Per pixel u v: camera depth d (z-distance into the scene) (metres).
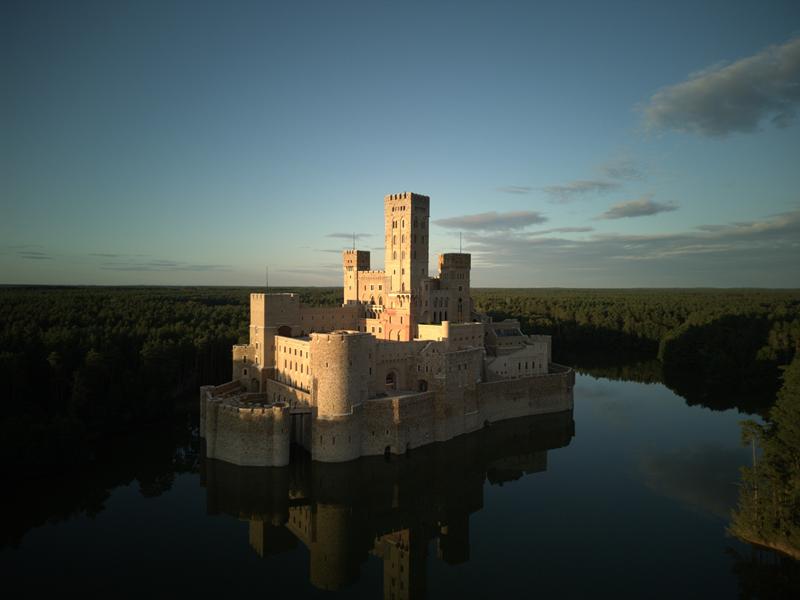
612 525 92.69
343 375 110.56
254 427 108.12
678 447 132.12
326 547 88.69
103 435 132.88
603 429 146.25
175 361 159.12
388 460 115.12
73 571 77.88
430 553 86.19
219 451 112.81
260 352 142.75
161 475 114.38
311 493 105.88
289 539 91.00
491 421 144.75
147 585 74.81
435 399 127.12
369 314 176.25
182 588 74.44
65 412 125.44
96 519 94.69
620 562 81.06
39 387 132.75
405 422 117.94
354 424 112.62
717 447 131.62
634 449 130.50
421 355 132.50
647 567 79.50
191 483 110.75
